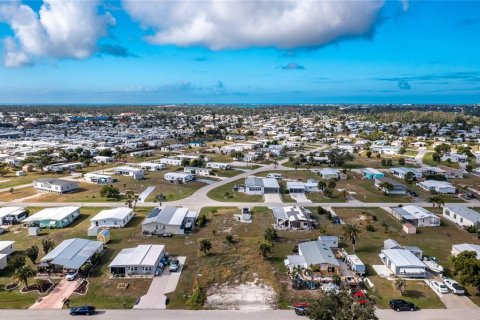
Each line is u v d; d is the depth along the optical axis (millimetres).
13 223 87062
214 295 54312
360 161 175625
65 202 105562
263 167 162250
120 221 84062
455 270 57656
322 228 80688
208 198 110625
